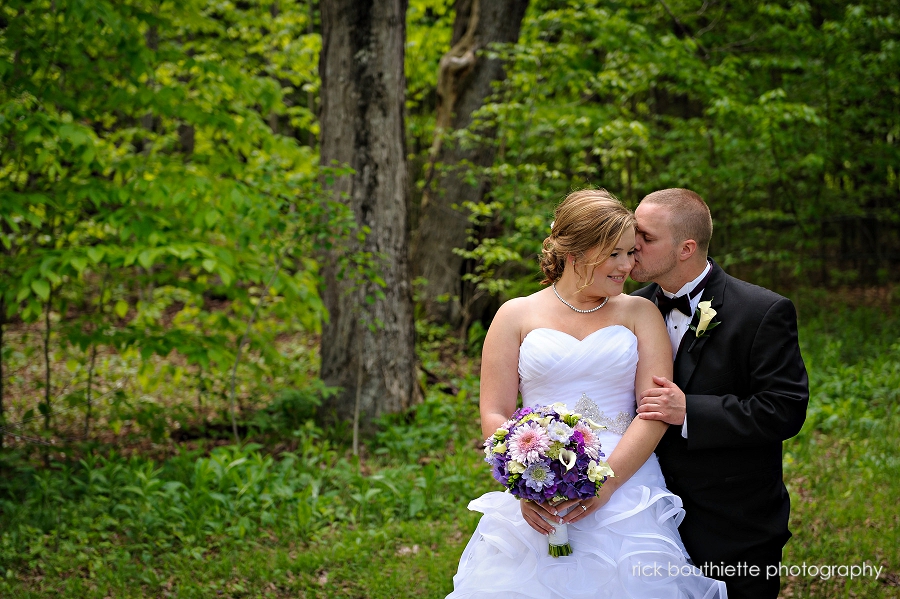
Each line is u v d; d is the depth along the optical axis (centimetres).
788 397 239
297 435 607
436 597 370
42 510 455
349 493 493
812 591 364
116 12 514
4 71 475
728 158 1019
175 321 656
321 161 634
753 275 1268
